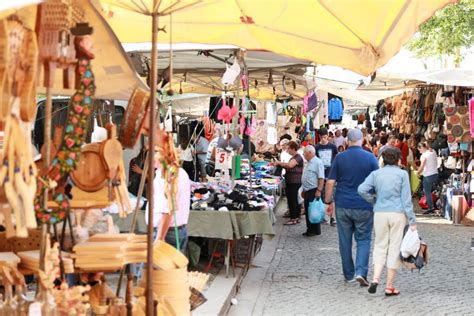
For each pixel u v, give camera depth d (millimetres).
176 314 4746
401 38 6074
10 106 3074
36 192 3582
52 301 3711
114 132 4293
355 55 6730
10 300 3738
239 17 6730
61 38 3648
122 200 4324
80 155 3859
